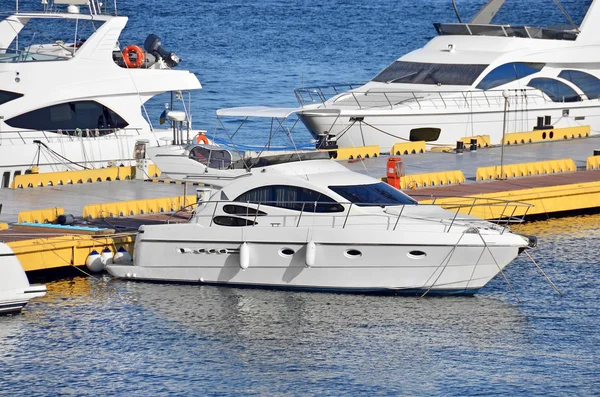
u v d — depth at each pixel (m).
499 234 66.06
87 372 57.19
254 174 68.38
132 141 95.88
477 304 66.88
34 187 87.56
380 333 62.28
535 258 76.69
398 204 68.25
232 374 57.06
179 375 56.94
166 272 69.62
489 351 59.97
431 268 66.31
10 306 63.66
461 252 65.81
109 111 95.25
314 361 58.69
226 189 68.62
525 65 113.69
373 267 66.56
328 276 67.19
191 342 61.09
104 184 89.50
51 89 91.94
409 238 65.56
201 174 72.19
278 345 60.72
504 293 69.12
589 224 87.19
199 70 196.00
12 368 57.53
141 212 79.62
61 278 71.56
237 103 158.62
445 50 115.50
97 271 71.44
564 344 60.97
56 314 64.88
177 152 73.56
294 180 67.44
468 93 110.50
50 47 99.25
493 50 113.75
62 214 75.81
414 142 105.44
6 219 76.56
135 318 64.44
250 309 65.75
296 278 67.62
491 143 112.00
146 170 91.94
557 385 55.69
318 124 105.19
